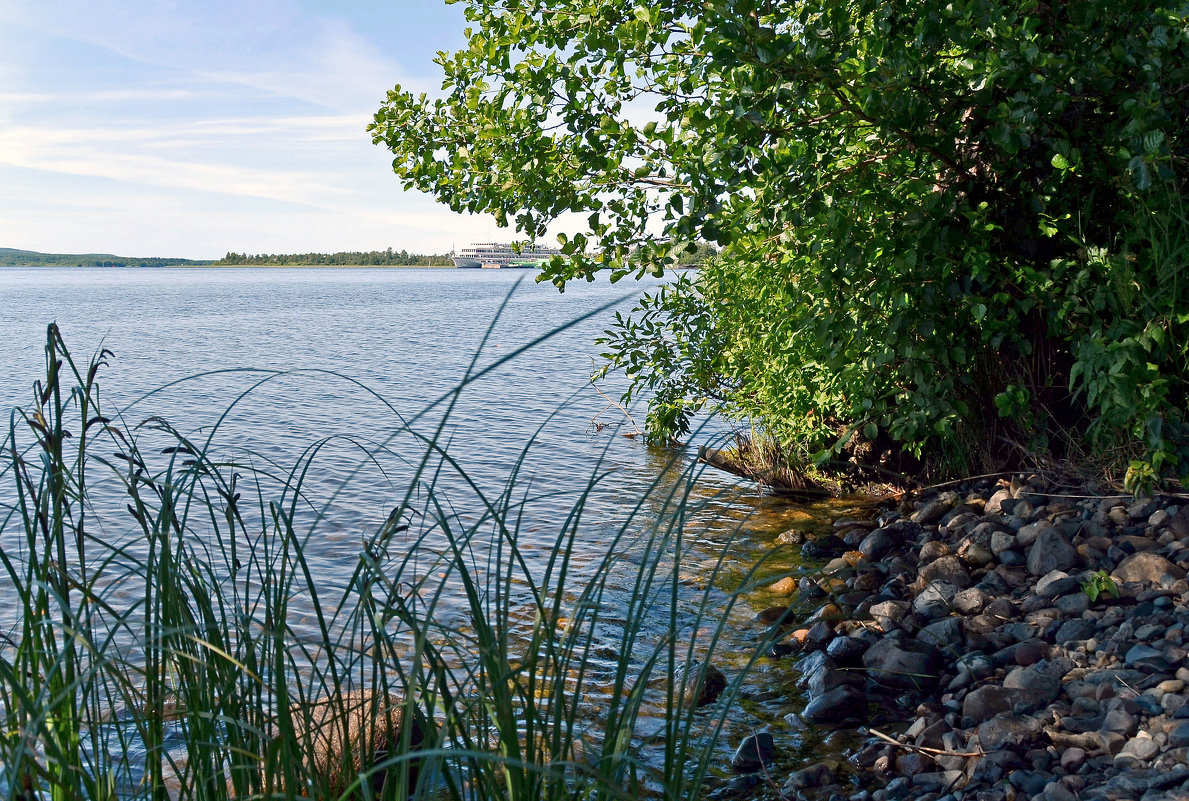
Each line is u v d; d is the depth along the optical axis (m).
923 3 6.06
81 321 48.72
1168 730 3.77
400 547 8.07
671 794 2.36
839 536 8.48
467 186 9.03
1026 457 8.48
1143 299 6.33
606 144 7.66
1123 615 5.13
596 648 5.79
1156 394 6.00
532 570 7.48
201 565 2.63
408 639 5.28
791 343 9.34
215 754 2.53
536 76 7.55
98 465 11.68
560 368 26.77
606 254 8.05
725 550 2.58
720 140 6.54
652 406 12.74
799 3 6.54
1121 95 6.62
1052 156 7.07
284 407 18.69
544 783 2.34
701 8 6.64
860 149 7.39
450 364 27.95
